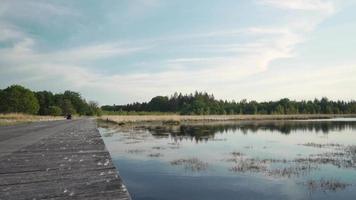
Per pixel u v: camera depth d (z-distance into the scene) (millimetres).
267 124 72938
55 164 9414
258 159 21062
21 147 13898
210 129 54562
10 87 115062
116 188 6488
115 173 8102
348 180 14852
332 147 27578
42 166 9062
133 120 90812
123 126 65438
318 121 87500
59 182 7020
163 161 20297
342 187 13617
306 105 166250
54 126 35688
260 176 15867
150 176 15859
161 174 16328
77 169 8625
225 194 12633
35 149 13164
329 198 12070
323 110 167250
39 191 6203
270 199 12000
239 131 48781
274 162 19812
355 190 13125
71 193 6059
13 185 6707
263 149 26391
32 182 7012
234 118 114688
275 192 12922
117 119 93438
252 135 40938
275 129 53250
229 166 18469
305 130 50188
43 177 7559
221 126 65125
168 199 12023
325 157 21766
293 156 22344
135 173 16625
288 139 35156
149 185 14047
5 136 20297
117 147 27859
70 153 11914
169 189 13430
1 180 7191
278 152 24500
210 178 15406
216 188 13531
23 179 7316
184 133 44688
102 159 10453
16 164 9375
